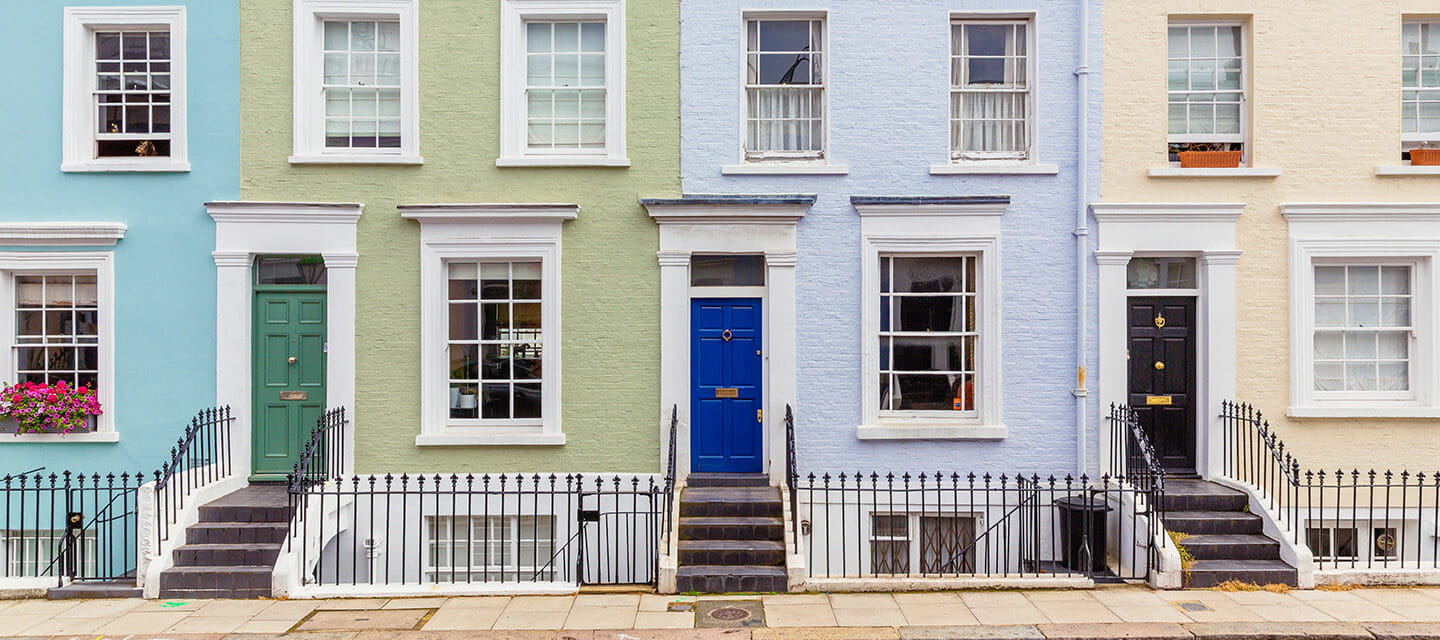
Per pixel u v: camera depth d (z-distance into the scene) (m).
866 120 10.75
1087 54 10.66
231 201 10.48
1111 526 10.04
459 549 10.70
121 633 7.82
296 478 9.21
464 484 10.61
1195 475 10.72
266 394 10.74
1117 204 10.56
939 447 10.67
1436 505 9.76
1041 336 10.70
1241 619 7.99
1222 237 10.62
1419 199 10.62
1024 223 10.70
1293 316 10.60
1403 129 10.88
